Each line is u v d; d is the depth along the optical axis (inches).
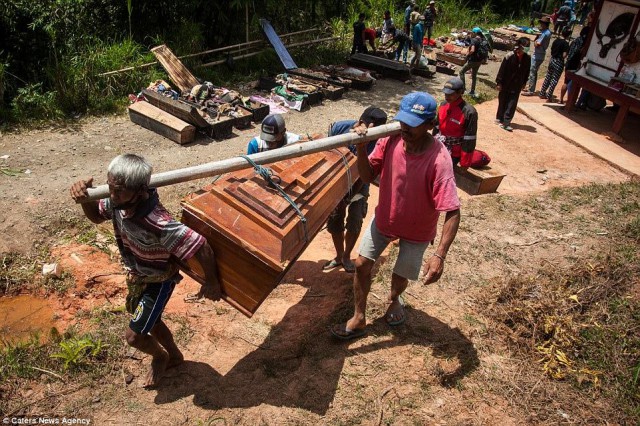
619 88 373.7
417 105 121.1
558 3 837.2
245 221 122.2
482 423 133.2
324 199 145.3
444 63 550.0
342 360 149.8
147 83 372.8
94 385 136.4
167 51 384.5
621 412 138.3
